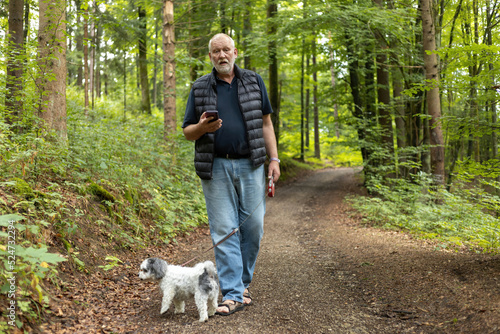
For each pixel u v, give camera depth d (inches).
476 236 207.0
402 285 136.6
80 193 183.6
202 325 101.3
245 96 116.2
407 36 401.1
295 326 103.5
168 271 106.2
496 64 182.5
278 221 337.4
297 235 272.4
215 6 452.8
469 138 219.0
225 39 113.2
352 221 328.2
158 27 555.5
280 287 140.3
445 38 474.3
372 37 419.5
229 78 117.7
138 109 604.4
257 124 116.9
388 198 350.0
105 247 164.1
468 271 137.2
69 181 187.5
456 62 206.7
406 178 433.7
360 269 165.0
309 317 110.9
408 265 158.6
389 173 434.9
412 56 403.2
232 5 462.0
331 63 525.3
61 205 151.5
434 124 217.3
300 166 842.2
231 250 114.9
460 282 127.4
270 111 123.9
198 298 103.3
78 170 207.5
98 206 188.1
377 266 165.5
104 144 238.7
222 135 114.3
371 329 103.7
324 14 397.7
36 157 162.4
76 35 560.1
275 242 241.6
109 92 726.5
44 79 195.2
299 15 438.6
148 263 104.4
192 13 444.1
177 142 339.0
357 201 369.1
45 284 111.2
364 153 510.0
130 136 275.9
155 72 870.4
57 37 210.1
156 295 129.7
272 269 167.5
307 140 1135.0
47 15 195.2
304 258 192.1
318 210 404.8
